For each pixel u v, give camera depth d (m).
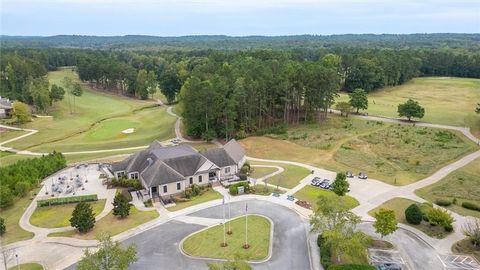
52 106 143.38
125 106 151.50
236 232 53.53
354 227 48.88
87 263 38.69
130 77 174.25
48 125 117.69
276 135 100.00
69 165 82.44
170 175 65.88
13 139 103.75
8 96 150.88
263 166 80.88
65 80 160.75
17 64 167.12
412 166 79.38
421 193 66.69
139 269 45.06
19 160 80.38
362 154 86.00
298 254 48.12
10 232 54.03
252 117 105.56
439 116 116.62
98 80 190.50
